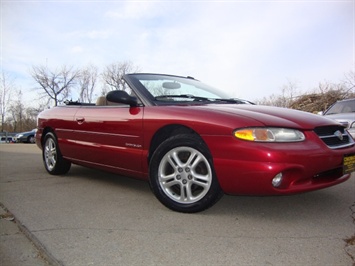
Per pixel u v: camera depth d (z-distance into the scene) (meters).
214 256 2.10
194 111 2.95
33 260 2.06
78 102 4.75
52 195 3.60
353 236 2.39
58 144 4.50
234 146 2.61
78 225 2.64
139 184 4.13
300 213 2.91
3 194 3.64
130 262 2.03
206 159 2.80
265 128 2.58
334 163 2.72
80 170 5.13
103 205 3.20
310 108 17.14
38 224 2.67
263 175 2.50
